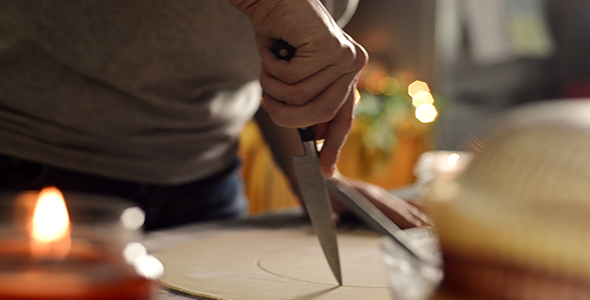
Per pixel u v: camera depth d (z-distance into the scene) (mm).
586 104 237
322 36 427
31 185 712
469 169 240
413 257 266
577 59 3207
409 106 2727
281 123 475
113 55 692
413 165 2781
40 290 202
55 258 220
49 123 708
